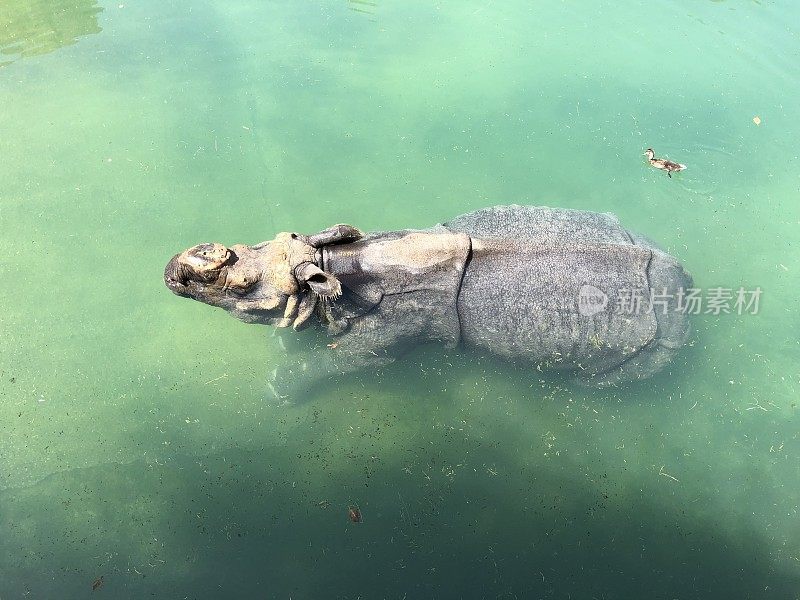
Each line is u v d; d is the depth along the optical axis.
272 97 5.96
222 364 4.43
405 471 4.04
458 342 4.16
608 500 3.98
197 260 3.86
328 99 5.97
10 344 4.42
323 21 6.83
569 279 3.96
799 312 4.70
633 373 4.20
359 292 3.96
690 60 6.40
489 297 3.95
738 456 4.14
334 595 3.59
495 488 3.99
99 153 5.41
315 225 5.03
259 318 4.13
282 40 6.55
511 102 6.00
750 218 5.21
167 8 6.89
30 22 6.54
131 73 6.11
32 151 5.38
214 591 3.62
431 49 6.52
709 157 5.57
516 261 3.97
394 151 5.57
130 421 4.21
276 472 4.04
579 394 4.34
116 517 3.88
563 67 6.35
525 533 3.83
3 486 3.96
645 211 5.24
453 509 3.90
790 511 3.96
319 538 3.79
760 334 4.58
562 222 4.39
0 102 5.74
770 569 3.76
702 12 6.97
